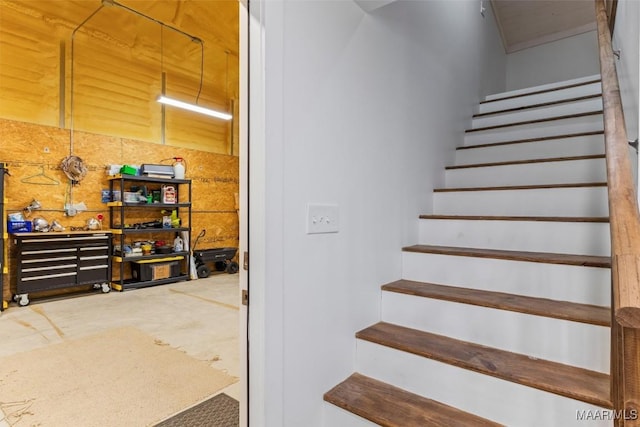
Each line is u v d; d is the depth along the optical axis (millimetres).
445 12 3100
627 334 579
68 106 4703
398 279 2133
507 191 2389
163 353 2768
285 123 1348
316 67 1502
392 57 2113
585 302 1606
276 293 1321
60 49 4590
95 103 4945
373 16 1917
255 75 1286
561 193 2197
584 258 1714
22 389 2195
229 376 2375
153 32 4805
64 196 4711
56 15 4270
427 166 2623
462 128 3600
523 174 2656
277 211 1317
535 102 4047
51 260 4383
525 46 6387
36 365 2543
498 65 5703
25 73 4344
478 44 4285
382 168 1989
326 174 1561
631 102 1458
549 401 1279
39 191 4504
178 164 5723
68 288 4848
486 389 1409
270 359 1304
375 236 1917
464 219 2238
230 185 6762
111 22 4508
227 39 5094
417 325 1843
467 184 2896
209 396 2115
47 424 1840
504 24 5984
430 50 2725
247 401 1328
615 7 2023
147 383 2271
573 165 2461
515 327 1562
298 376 1436
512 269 1797
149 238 5707
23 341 3029
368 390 1618
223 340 3059
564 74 6035
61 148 4668
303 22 1435
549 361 1474
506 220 2092
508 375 1362
